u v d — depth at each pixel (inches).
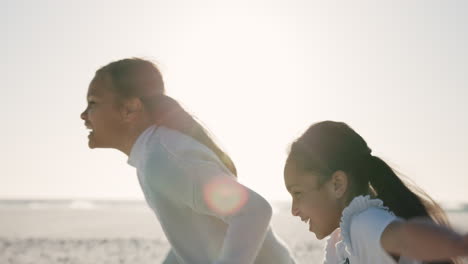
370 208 78.0
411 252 65.8
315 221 87.5
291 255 105.7
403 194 85.3
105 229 872.9
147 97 102.4
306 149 86.3
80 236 729.0
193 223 96.5
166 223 98.4
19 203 3415.4
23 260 495.2
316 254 526.3
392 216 75.9
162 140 97.3
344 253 84.6
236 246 88.6
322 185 85.7
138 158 100.7
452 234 61.9
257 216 90.1
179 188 92.6
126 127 102.7
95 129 103.9
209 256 97.0
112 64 103.8
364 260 76.2
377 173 86.0
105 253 540.1
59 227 922.1
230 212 90.3
